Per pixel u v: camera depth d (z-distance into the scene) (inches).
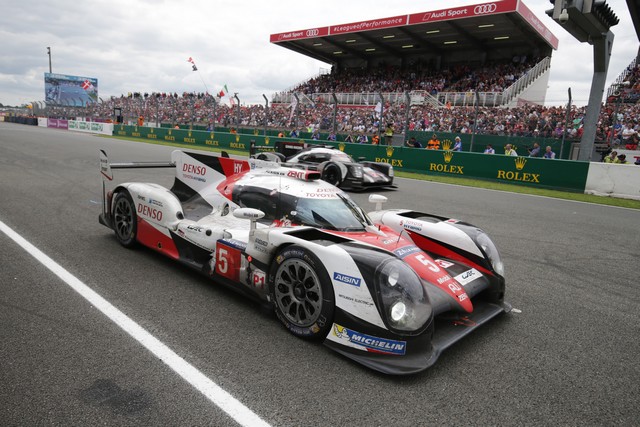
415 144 711.7
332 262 114.4
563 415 98.2
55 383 95.2
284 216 150.1
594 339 138.5
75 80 2377.0
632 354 130.0
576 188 509.7
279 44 1457.9
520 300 168.7
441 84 1240.8
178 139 1087.0
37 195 297.0
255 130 1100.5
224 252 144.8
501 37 1177.4
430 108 976.9
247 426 86.0
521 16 997.2
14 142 766.5
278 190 156.9
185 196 203.0
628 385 112.7
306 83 1609.3
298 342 120.4
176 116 1470.2
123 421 84.8
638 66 952.9
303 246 120.3
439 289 128.1
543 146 684.1
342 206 152.6
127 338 116.2
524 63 1189.1
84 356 106.3
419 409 95.6
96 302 136.3
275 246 127.8
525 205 397.7
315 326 117.6
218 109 1387.8
